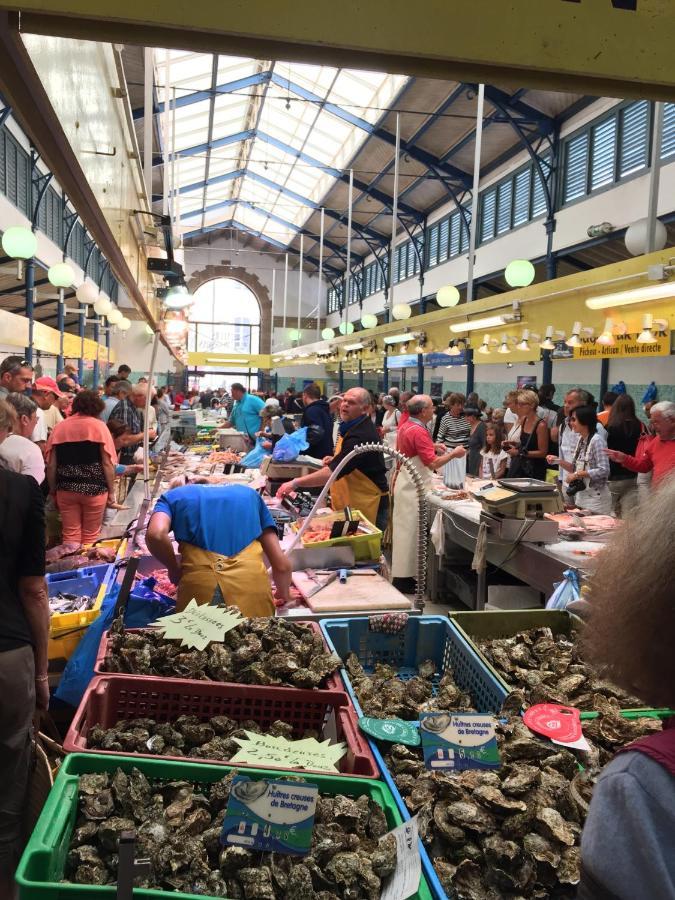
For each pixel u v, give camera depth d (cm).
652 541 68
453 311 1055
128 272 448
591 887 65
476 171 1056
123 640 198
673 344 1002
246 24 136
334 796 141
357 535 330
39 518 215
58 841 123
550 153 1346
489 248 1609
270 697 179
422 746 159
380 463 479
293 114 1731
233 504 259
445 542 509
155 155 1598
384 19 143
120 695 179
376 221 2298
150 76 500
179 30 145
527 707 183
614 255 1284
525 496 371
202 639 197
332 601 263
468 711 180
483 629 234
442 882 123
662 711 180
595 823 67
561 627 239
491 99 1273
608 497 497
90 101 222
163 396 1030
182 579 249
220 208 2841
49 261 1315
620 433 594
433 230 2012
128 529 407
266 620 211
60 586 318
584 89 167
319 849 125
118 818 131
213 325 3506
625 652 68
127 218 395
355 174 1928
